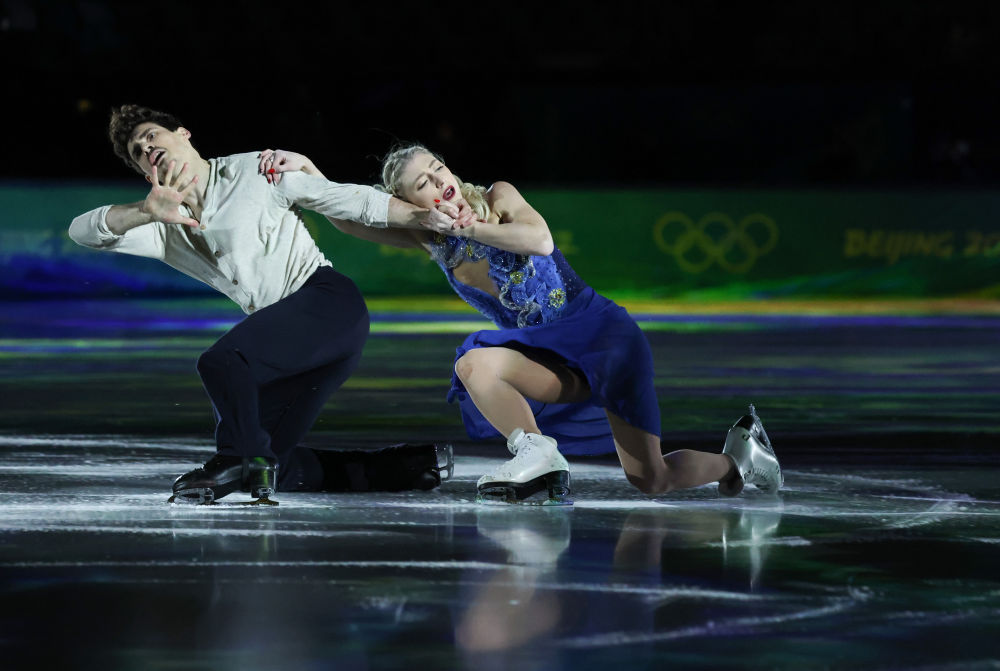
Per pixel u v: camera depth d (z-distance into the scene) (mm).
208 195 16938
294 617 10844
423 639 10203
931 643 10172
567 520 15516
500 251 16781
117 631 10398
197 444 22891
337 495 17328
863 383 34312
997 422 26438
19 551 13484
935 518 15758
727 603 11383
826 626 10641
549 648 9977
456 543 14008
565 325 16797
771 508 16500
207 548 13664
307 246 17359
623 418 16609
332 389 17375
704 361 40500
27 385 33531
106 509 16094
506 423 16828
